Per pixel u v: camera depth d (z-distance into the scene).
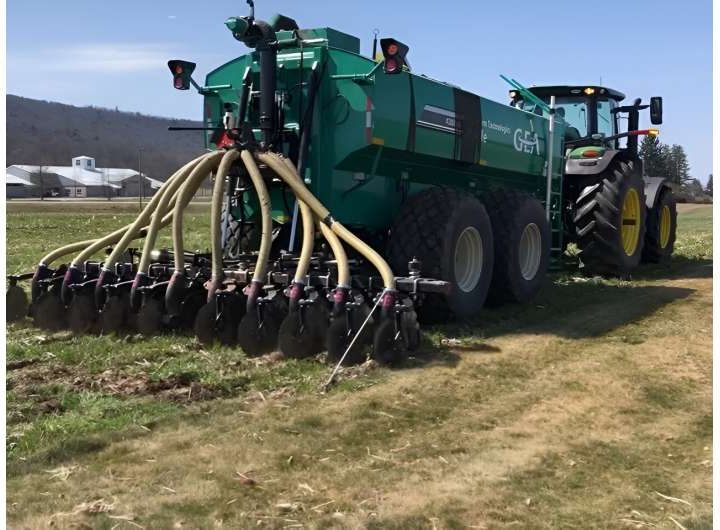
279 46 6.81
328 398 4.81
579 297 9.00
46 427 4.16
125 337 6.14
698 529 3.25
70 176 110.00
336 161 6.58
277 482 3.61
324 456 3.94
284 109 6.72
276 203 6.93
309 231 6.05
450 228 6.81
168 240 16.67
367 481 3.66
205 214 33.34
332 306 5.66
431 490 3.59
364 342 5.46
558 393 5.16
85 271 6.70
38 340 6.16
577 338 6.79
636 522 3.32
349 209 6.86
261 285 5.72
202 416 4.43
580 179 10.61
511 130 8.80
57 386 4.89
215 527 3.18
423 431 4.35
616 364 5.89
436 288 5.68
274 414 4.50
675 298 8.93
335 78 6.54
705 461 4.01
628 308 8.27
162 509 3.32
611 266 10.42
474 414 4.68
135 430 4.18
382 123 6.60
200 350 5.82
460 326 7.11
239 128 6.47
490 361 5.88
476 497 3.53
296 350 5.52
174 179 6.45
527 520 3.32
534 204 8.42
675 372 5.70
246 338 5.62
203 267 6.67
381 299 5.51
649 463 3.98
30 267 11.20
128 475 3.65
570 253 12.59
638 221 10.86
